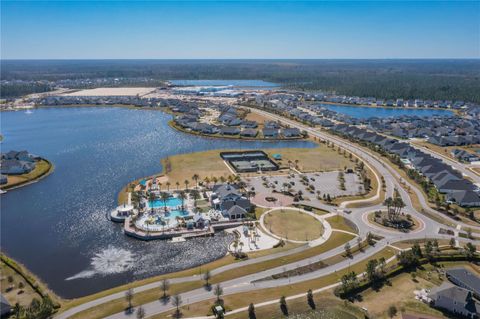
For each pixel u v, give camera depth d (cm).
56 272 10431
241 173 18412
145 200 14962
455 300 8531
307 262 10638
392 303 8875
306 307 8700
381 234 12356
